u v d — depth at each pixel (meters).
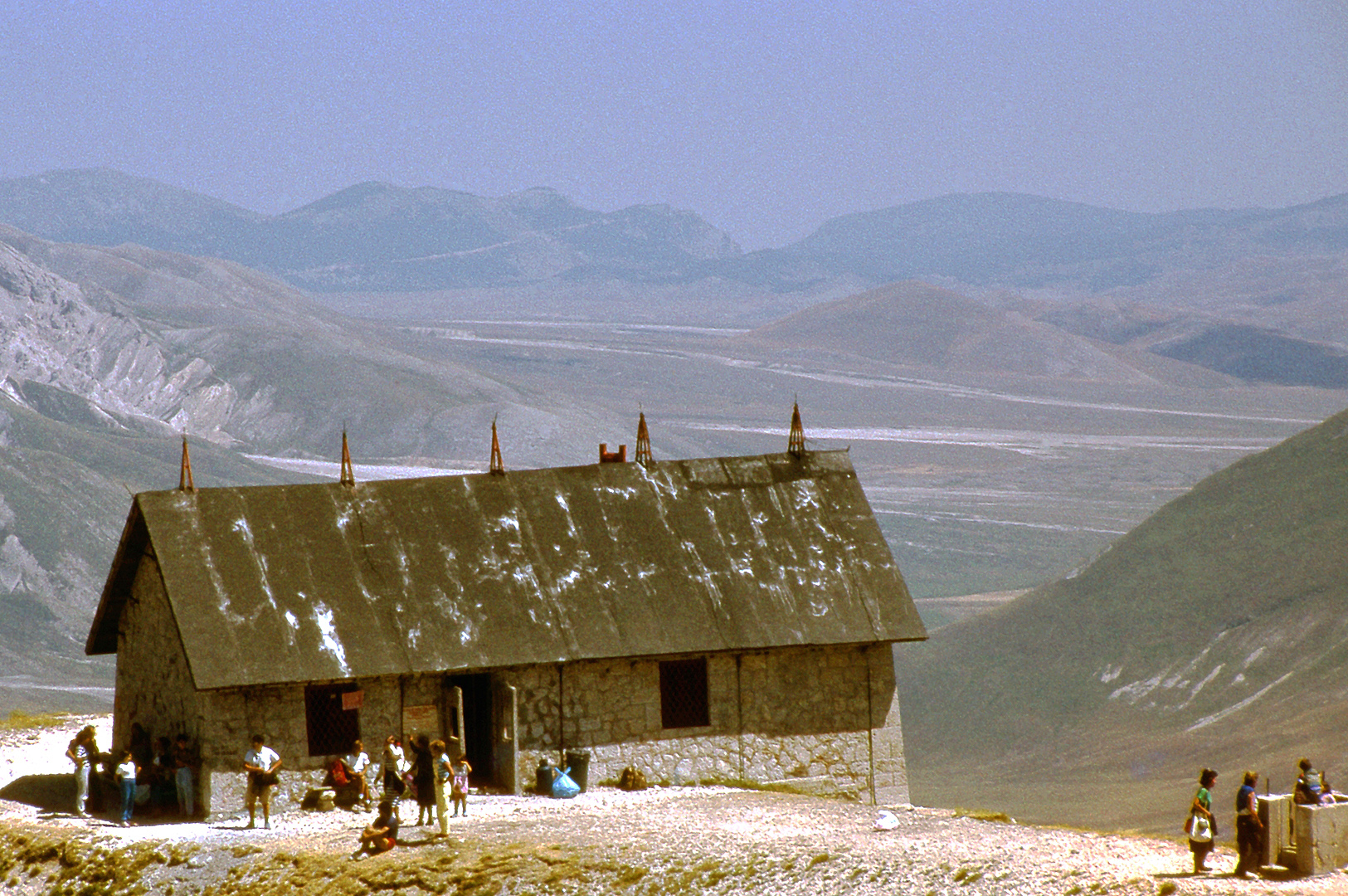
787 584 83.69
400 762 71.69
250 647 74.50
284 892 62.69
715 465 89.38
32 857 69.81
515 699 77.06
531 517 84.69
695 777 80.19
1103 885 52.66
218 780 73.44
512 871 62.06
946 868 56.59
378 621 77.56
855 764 82.31
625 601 81.06
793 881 57.59
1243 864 53.59
